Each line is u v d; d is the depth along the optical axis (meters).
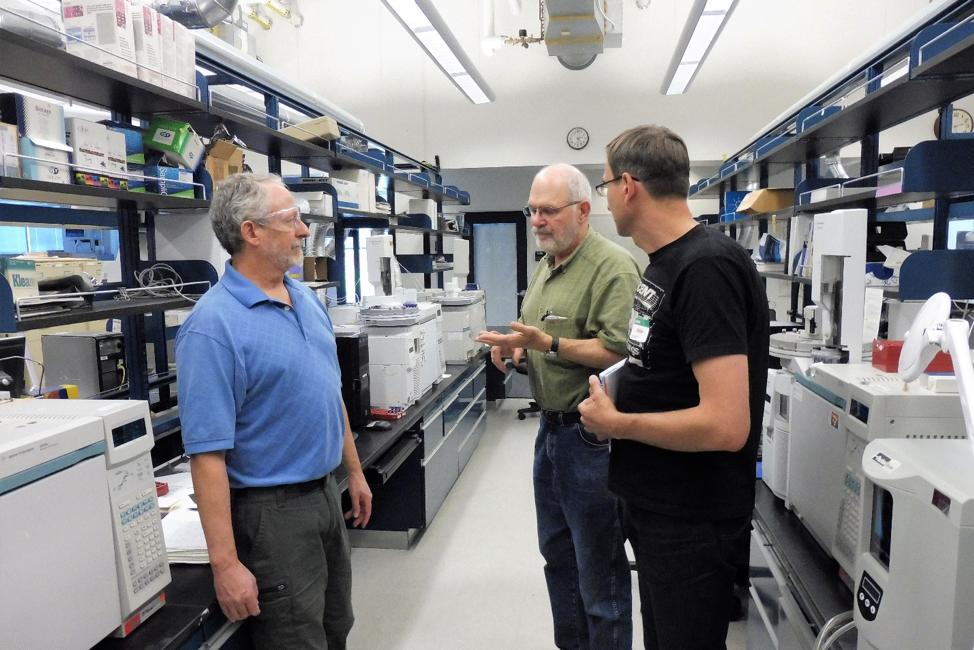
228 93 3.19
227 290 1.35
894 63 2.83
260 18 5.86
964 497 0.85
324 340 1.49
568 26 4.31
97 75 1.65
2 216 1.88
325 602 1.54
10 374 1.60
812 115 3.35
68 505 1.01
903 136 5.41
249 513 1.32
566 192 1.77
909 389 1.27
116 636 1.13
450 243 7.05
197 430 1.24
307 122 3.13
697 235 1.16
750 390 1.16
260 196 1.36
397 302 3.18
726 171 4.90
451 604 2.57
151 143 1.99
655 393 1.21
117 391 2.43
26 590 0.93
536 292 2.00
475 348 4.39
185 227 2.21
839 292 1.82
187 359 1.26
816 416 1.56
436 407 3.31
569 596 1.98
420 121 6.25
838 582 1.39
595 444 1.76
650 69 5.87
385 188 4.81
